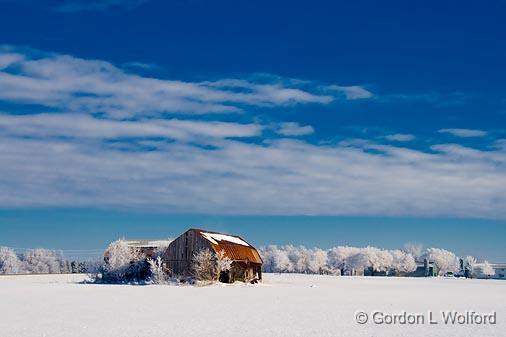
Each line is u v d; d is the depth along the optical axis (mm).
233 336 33500
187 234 93312
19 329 35406
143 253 98062
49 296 62156
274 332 35219
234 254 94188
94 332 34344
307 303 55656
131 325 37594
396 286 98562
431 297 66625
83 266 195500
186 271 92312
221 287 84500
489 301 60469
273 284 99500
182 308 48969
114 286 84938
